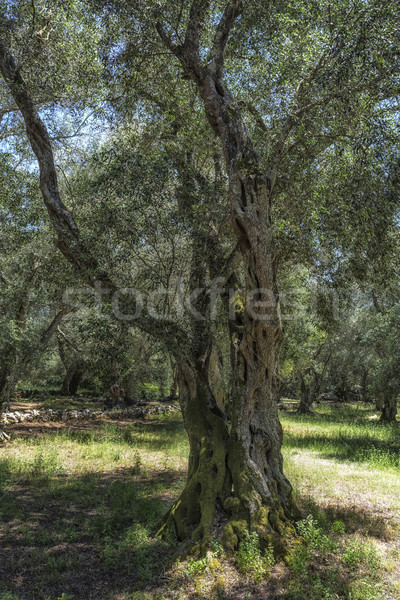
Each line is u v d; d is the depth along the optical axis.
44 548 5.34
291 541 5.09
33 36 7.43
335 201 6.70
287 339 15.99
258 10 6.69
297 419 20.80
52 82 8.04
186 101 7.86
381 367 16.39
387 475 9.31
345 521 6.32
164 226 5.79
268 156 7.06
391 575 4.77
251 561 4.71
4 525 6.02
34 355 15.09
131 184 5.73
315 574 4.62
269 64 7.31
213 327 6.34
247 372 5.84
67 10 7.51
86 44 8.04
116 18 6.83
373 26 5.55
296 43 6.82
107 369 5.93
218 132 6.12
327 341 22.81
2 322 10.00
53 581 4.57
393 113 6.34
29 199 10.09
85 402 23.39
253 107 7.59
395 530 6.07
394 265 7.71
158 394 28.42
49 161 6.50
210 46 7.81
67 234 6.18
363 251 7.43
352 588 4.38
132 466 9.75
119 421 18.14
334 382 33.53
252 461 5.61
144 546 5.28
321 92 6.31
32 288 12.15
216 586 4.42
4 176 9.73
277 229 6.87
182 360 6.21
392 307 15.08
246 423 5.77
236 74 8.09
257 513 5.24
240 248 5.83
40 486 7.92
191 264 6.29
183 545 5.18
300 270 10.38
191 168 6.47
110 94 8.01
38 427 14.80
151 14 6.25
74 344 20.66
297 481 8.47
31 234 10.02
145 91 8.00
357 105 6.21
